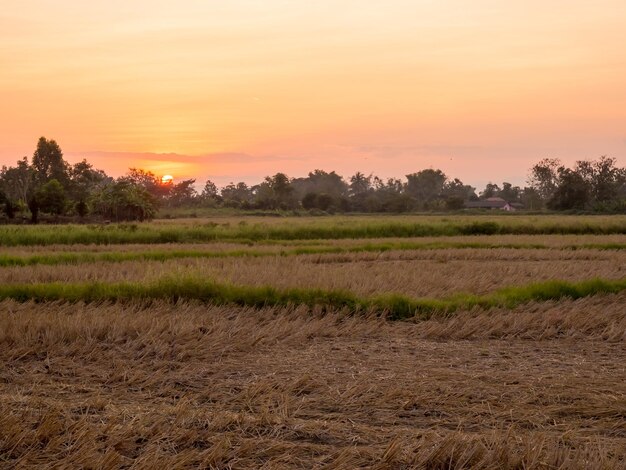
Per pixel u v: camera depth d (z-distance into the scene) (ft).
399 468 17.78
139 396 23.86
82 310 37.11
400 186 537.24
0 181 258.57
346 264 64.90
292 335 32.55
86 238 95.86
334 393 23.77
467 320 35.88
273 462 17.85
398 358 29.37
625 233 125.49
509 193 471.62
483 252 79.05
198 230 104.42
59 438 19.03
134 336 31.86
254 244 93.35
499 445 18.19
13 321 32.81
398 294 41.91
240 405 22.80
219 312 37.68
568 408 22.41
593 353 30.68
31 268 58.54
